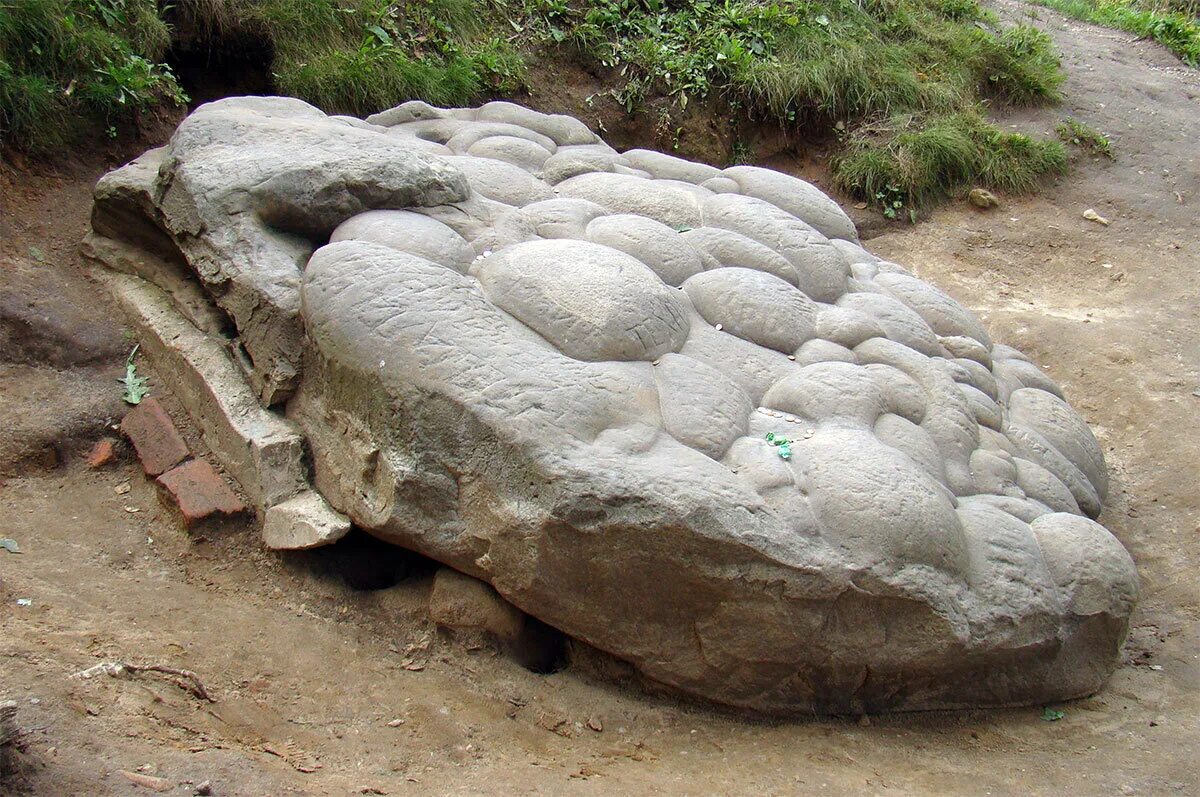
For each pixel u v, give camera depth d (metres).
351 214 4.52
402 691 3.61
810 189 5.80
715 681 3.69
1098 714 3.89
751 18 8.94
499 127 5.96
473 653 3.85
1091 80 10.00
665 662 3.69
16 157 5.72
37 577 3.75
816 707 3.76
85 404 4.70
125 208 5.07
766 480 3.65
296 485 4.20
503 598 3.83
